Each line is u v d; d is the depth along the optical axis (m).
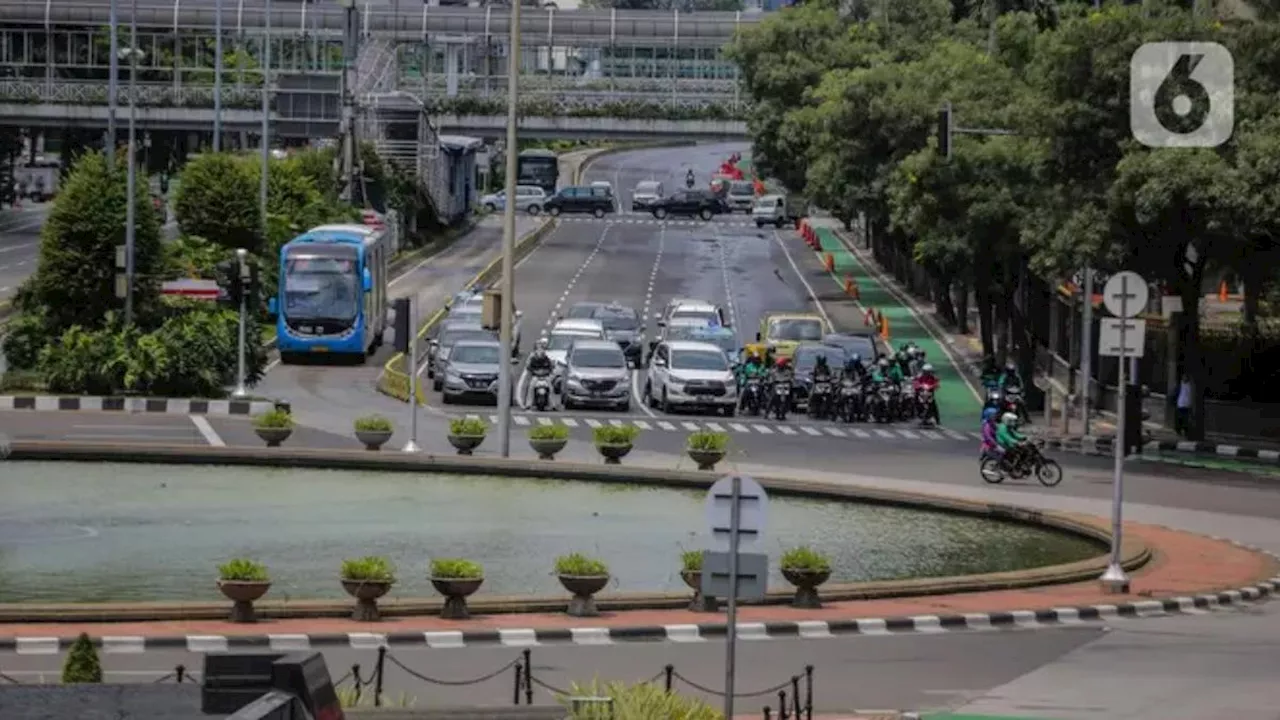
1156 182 71.62
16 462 60.69
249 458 61.06
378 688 29.39
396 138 150.00
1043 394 88.75
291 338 89.44
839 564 47.09
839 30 139.25
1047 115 76.75
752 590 25.98
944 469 65.69
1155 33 75.38
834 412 80.88
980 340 105.75
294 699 14.85
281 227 107.81
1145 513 57.50
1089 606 41.66
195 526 49.34
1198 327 77.69
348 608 37.75
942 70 108.06
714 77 177.25
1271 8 77.94
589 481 59.47
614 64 177.25
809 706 29.95
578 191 181.50
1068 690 33.75
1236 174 71.06
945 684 34.09
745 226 174.75
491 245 151.25
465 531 49.47
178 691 16.27
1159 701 32.94
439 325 102.00
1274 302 94.50
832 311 119.06
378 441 63.41
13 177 174.25
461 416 75.50
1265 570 47.91
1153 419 85.00
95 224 79.88
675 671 34.03
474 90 174.75
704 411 81.44
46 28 169.88
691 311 98.25
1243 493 62.88
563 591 41.62
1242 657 37.25
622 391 80.44
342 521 50.66
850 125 108.94
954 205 90.25
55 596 40.03
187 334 75.88
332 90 132.00
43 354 75.81
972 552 49.44
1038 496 59.84
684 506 54.78
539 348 87.06
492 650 35.88
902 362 85.62
